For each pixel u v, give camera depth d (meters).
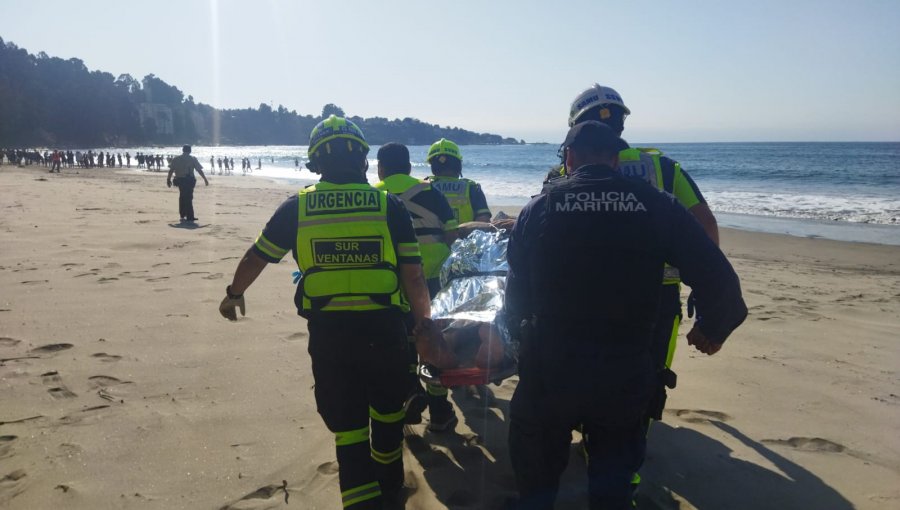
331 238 2.74
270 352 5.25
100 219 13.60
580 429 2.80
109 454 3.55
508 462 3.69
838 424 4.14
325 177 2.92
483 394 4.76
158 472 3.39
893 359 5.46
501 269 3.83
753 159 75.12
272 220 2.87
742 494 3.33
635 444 2.53
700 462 3.66
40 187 24.05
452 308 3.63
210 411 4.13
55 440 3.68
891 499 3.27
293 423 3.99
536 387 2.48
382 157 4.16
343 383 2.81
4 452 3.54
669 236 2.40
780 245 14.91
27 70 180.25
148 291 7.14
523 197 30.58
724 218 20.88
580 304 2.39
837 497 3.30
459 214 4.83
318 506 3.13
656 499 3.28
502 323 3.33
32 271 7.93
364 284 2.74
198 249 10.12
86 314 6.14
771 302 7.84
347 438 2.79
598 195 2.44
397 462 3.15
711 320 2.41
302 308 2.84
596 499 2.54
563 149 2.78
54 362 4.86
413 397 3.10
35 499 3.11
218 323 5.99
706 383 4.88
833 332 6.36
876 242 15.61
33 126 172.50
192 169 13.94
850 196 27.73
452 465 3.65
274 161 109.19
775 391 4.71
